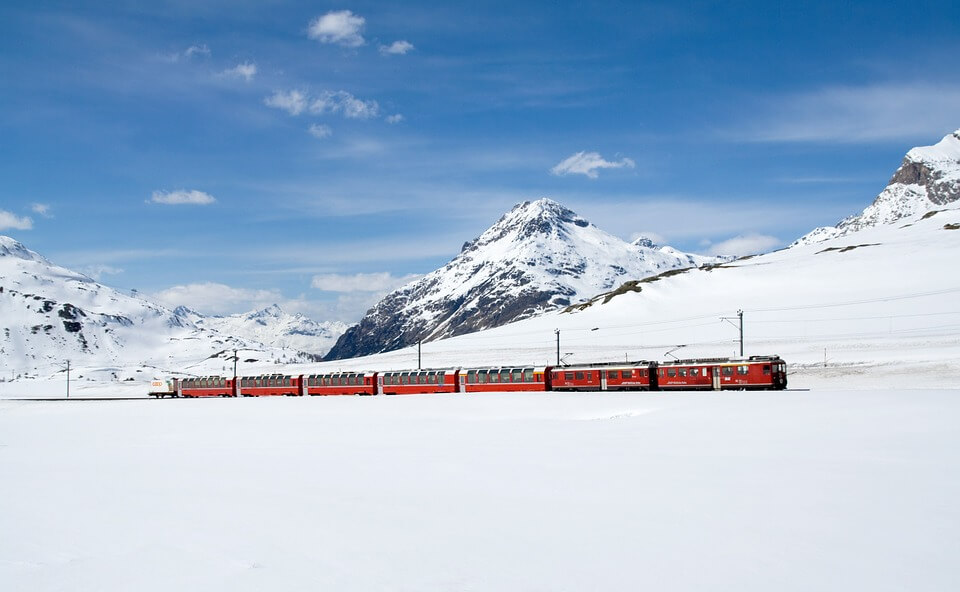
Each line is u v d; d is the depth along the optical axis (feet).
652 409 175.73
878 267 577.02
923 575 49.83
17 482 102.37
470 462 104.27
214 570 55.21
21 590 51.90
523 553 57.47
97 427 224.12
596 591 48.62
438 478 91.91
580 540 60.54
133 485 95.81
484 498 78.18
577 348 483.51
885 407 136.98
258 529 67.56
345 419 200.85
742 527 62.49
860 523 62.23
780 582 49.24
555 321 642.63
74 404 356.59
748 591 47.78
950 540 56.95
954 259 558.15
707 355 387.96
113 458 131.95
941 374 240.12
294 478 96.48
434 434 150.92
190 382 382.83
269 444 146.72
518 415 189.16
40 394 534.37
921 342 334.65
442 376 292.20
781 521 63.77
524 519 68.18
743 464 91.76
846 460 90.99
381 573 53.42
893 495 71.15
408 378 302.25
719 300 579.48
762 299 548.72
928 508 65.98
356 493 83.46
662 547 57.77
